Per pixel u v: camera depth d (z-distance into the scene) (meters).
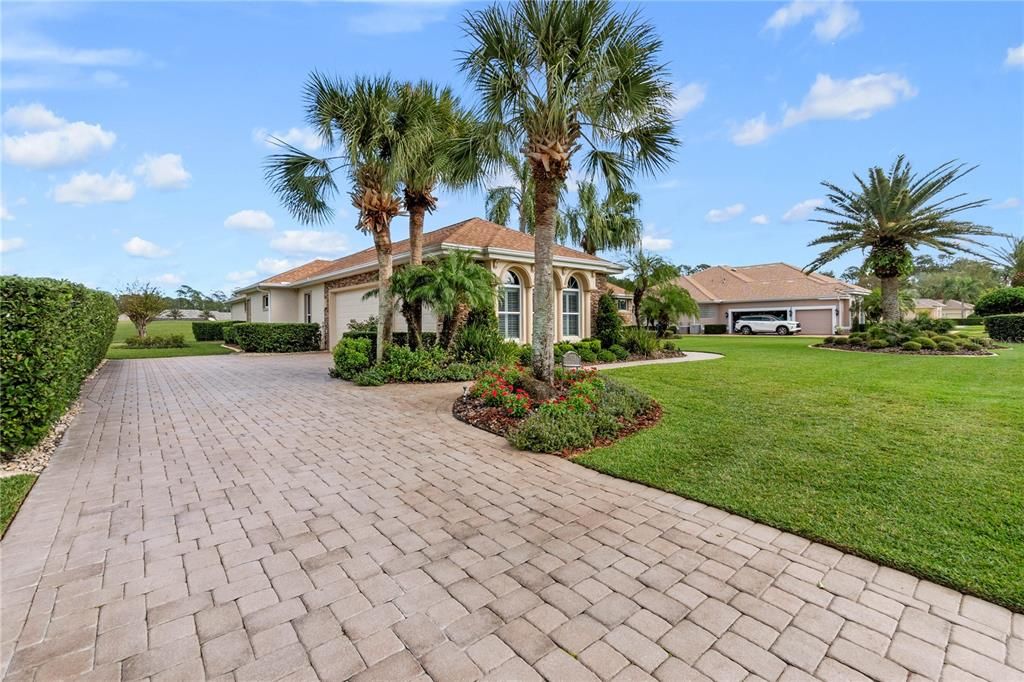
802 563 2.90
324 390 9.48
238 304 31.28
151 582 2.75
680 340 25.64
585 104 7.02
